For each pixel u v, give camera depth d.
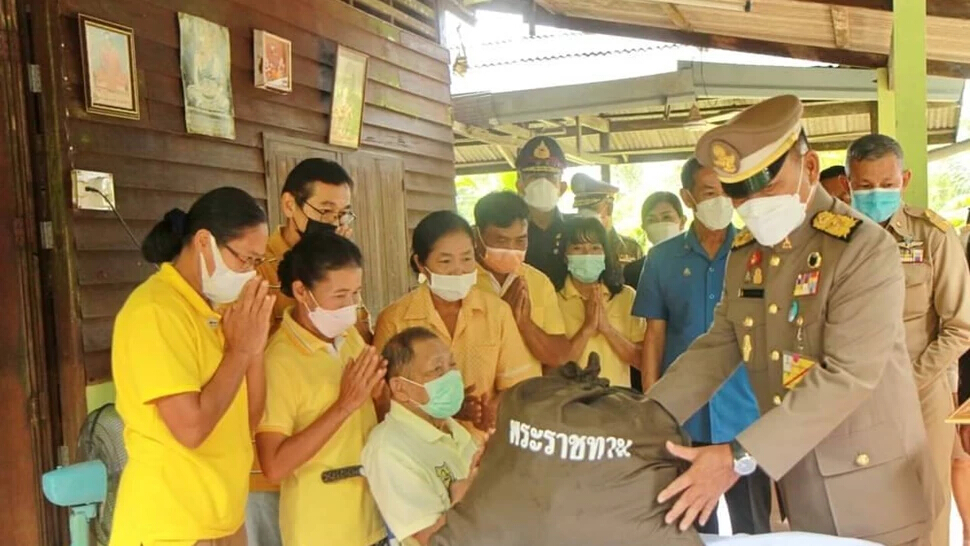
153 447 1.87
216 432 1.95
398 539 2.06
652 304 3.09
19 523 2.80
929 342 2.96
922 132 3.71
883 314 1.75
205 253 1.92
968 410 1.90
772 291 1.96
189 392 1.82
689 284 2.99
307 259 2.16
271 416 2.12
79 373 2.85
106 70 3.04
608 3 6.43
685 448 1.56
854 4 4.55
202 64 3.58
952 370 3.13
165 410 1.82
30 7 2.84
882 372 1.77
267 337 2.08
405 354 2.14
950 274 2.90
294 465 2.06
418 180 5.70
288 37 4.27
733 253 2.15
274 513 2.47
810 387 1.73
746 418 2.87
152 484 1.86
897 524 1.87
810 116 8.16
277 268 2.38
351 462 2.21
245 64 3.92
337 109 4.66
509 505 1.47
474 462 1.87
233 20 3.84
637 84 7.26
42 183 2.85
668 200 3.86
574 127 9.05
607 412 1.50
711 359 2.14
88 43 2.96
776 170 1.79
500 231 2.68
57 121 2.85
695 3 5.46
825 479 1.88
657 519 1.49
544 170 3.09
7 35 2.76
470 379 2.52
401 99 5.48
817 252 1.88
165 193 3.36
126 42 3.14
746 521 3.02
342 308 2.17
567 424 1.46
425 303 2.55
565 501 1.44
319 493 2.14
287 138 4.24
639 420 1.51
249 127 3.96
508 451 1.50
